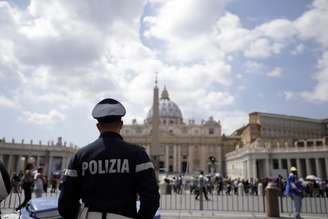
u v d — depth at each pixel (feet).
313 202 65.51
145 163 9.57
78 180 9.60
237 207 58.80
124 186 9.16
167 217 44.19
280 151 200.44
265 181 106.42
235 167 278.05
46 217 17.63
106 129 10.33
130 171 9.36
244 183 117.91
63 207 9.29
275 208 45.47
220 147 417.69
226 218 43.47
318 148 180.96
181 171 409.28
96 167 9.28
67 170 9.78
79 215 9.11
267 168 201.67
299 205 41.16
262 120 351.46
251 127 325.01
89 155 9.55
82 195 9.37
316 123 391.86
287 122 368.68
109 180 9.13
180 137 425.69
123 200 9.02
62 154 247.29
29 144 231.30
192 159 415.64
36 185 46.21
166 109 501.56
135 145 10.11
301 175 191.21
